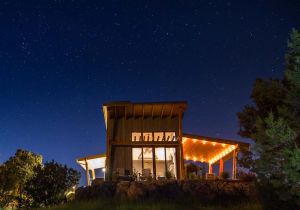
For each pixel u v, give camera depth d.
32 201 19.55
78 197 16.59
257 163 8.06
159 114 21.81
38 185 18.83
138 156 22.83
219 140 20.52
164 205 14.23
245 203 14.34
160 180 16.05
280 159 7.75
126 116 21.73
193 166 21.05
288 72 7.93
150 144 20.34
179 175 19.66
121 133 21.44
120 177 17.56
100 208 14.12
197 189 15.59
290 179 7.33
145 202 14.86
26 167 24.78
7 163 24.95
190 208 13.88
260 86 10.99
